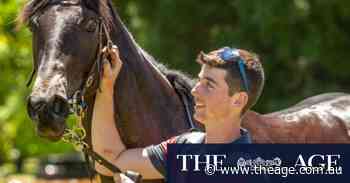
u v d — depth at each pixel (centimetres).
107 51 704
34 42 717
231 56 581
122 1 2362
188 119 770
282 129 830
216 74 581
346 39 2238
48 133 675
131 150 634
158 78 769
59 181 1845
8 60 2233
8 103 2325
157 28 2266
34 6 723
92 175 743
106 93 670
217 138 590
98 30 720
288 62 2228
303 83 2262
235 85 580
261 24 2056
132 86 747
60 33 702
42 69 691
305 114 867
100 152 648
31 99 670
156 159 618
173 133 758
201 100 586
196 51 2298
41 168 1947
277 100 2194
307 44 2120
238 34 2172
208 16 2311
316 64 2303
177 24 2281
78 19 711
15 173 2503
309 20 2166
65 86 688
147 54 797
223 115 584
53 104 673
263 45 2219
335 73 2275
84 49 709
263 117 830
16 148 2525
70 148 2450
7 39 2155
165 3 2258
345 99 932
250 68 582
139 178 600
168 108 764
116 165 635
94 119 661
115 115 741
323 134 859
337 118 882
